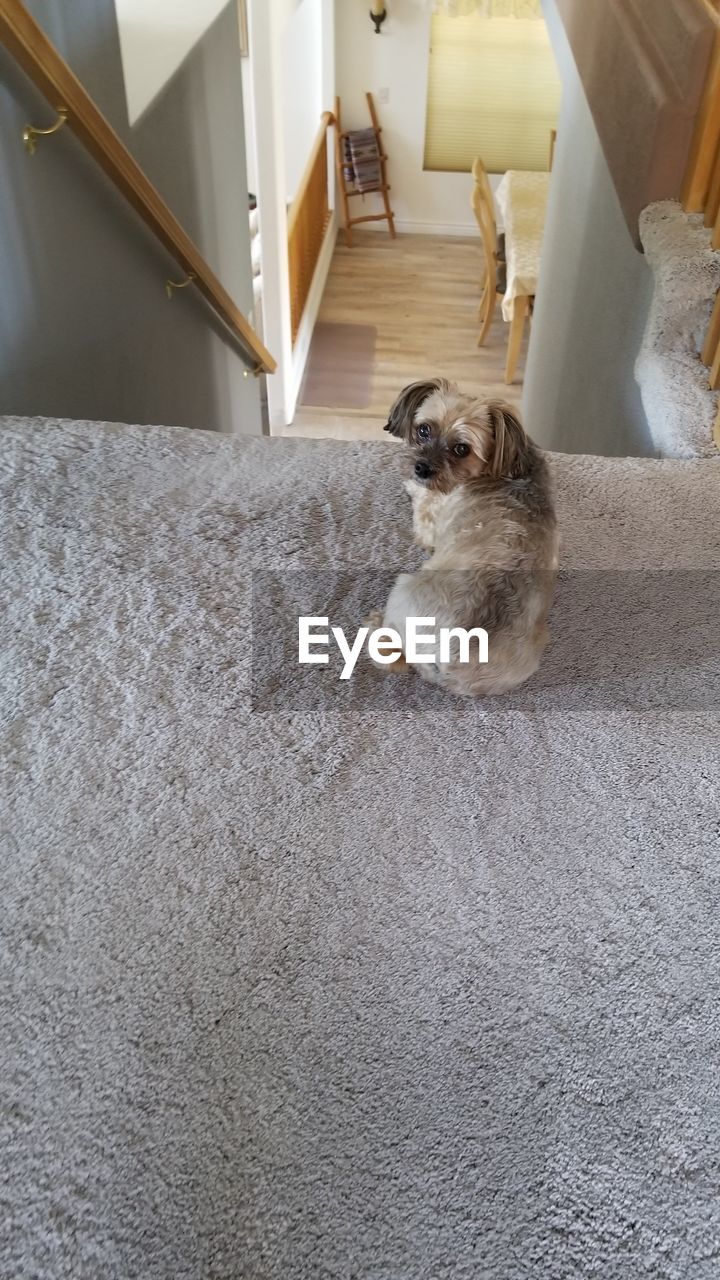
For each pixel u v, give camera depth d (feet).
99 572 5.53
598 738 4.83
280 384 19.33
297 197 20.76
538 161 26.96
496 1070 3.54
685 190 8.00
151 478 6.23
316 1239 3.11
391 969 3.84
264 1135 3.34
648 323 7.92
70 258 7.73
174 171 11.62
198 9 12.12
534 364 15.94
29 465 6.23
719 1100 3.49
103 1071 3.49
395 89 25.57
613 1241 3.13
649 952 3.93
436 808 4.45
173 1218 3.14
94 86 8.58
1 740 4.65
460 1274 3.05
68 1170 3.23
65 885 4.08
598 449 10.27
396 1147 3.33
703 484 6.68
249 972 3.81
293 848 4.26
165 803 4.41
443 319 24.17
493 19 24.21
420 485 5.65
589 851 4.30
